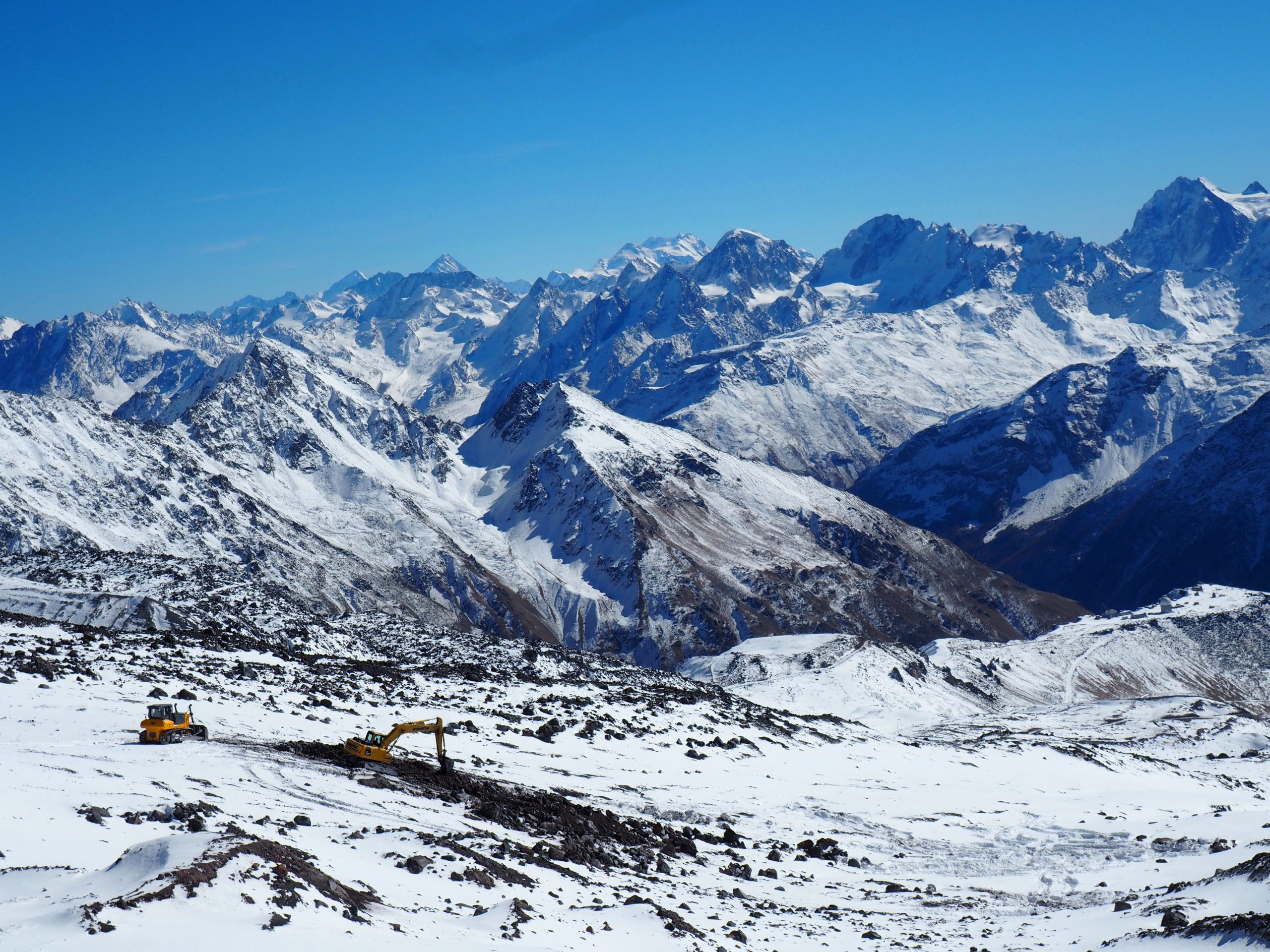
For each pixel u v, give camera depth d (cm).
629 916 3653
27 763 4312
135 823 3562
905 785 8338
